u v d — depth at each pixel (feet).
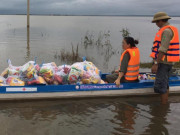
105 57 39.11
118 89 18.90
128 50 18.34
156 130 13.56
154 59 17.16
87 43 55.77
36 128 13.46
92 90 18.49
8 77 18.24
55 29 99.45
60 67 19.92
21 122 14.17
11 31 81.87
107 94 18.83
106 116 15.39
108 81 20.20
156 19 16.97
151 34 84.28
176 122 14.67
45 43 53.67
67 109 16.42
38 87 17.56
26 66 18.02
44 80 18.49
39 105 17.01
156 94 19.85
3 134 12.67
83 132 13.14
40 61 33.65
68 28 108.78
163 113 16.08
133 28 121.80
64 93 18.08
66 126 13.80
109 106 17.20
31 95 17.60
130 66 18.67
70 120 14.64
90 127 13.75
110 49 47.93
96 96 18.71
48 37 66.69
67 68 19.53
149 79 20.65
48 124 14.01
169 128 13.84
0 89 17.07
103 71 29.07
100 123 14.32
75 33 81.82
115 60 36.86
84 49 47.24
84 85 18.28
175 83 20.08
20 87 17.33
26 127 13.55
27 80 18.01
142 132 13.26
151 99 19.10
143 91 19.42
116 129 13.56
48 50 43.47
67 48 47.16
